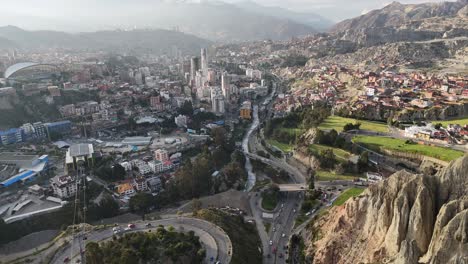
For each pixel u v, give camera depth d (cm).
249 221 18688
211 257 13462
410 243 9988
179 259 12519
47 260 13550
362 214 12756
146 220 17225
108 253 12419
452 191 10550
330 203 19525
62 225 19788
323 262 12925
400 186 11400
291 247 15975
